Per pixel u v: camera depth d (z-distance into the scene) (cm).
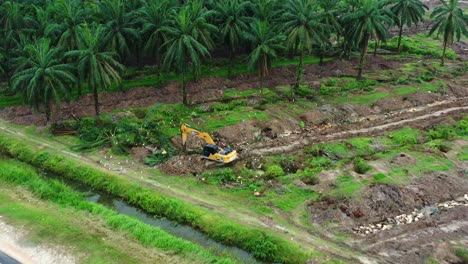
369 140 5241
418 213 3938
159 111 5806
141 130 5291
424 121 5909
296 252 3347
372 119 6062
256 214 3844
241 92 6631
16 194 4150
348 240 3547
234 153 4700
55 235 3503
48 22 6425
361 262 3259
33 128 5500
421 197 4128
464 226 3741
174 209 3891
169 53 5712
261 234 3522
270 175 4450
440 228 3709
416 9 8425
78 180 4500
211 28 6206
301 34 6200
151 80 7044
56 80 5150
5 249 3384
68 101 5388
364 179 4334
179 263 3222
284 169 4684
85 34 5225
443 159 4759
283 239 3478
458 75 7788
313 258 3288
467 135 5472
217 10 6906
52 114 5831
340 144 5125
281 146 5159
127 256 3278
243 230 3578
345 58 8450
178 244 3403
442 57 8150
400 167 4569
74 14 6084
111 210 3888
